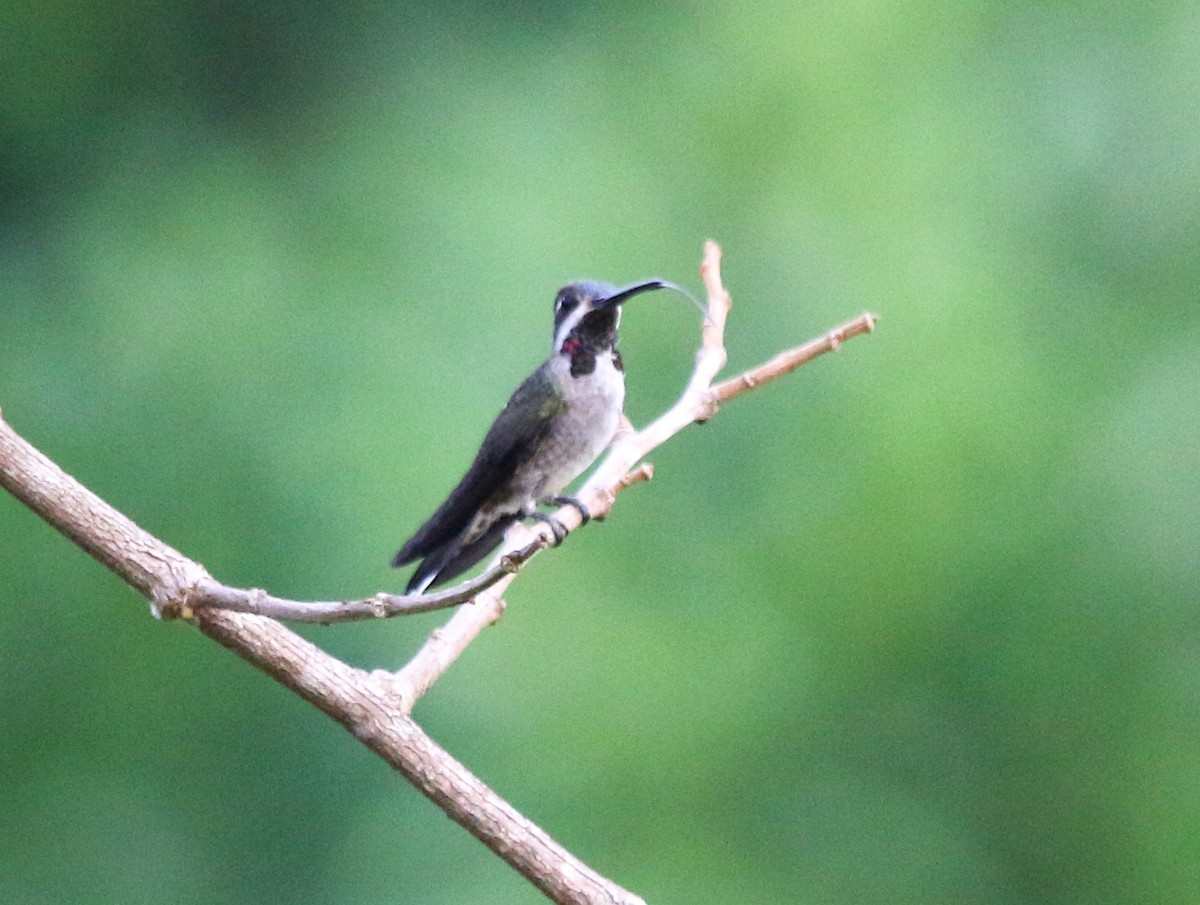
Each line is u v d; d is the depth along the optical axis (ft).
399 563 24.03
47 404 43.16
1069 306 43.70
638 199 45.52
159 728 43.37
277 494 40.47
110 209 48.47
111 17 50.19
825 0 47.16
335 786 42.91
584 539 41.55
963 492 40.83
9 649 43.16
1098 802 41.11
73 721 43.21
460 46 50.55
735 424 42.57
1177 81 45.83
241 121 50.72
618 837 39.70
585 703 40.04
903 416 40.96
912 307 42.06
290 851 42.57
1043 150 45.83
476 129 47.75
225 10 50.93
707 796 40.27
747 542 41.63
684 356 43.70
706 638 40.83
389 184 46.55
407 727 16.10
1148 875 40.86
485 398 41.65
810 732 40.98
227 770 43.27
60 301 45.73
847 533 40.98
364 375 41.91
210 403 41.86
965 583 40.83
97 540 16.46
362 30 50.83
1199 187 44.96
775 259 44.50
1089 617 40.78
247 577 40.09
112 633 43.50
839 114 45.73
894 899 40.50
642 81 48.06
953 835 40.63
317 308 43.21
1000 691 41.19
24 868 42.19
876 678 41.22
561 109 47.91
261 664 16.19
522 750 39.60
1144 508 40.83
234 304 43.52
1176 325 43.42
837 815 40.42
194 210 47.03
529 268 43.45
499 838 15.57
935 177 44.73
